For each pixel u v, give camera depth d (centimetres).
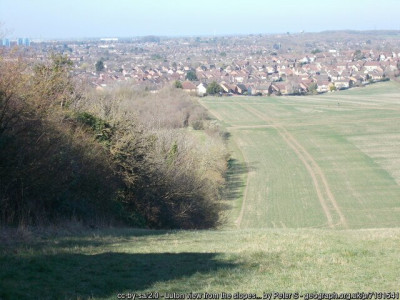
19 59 1661
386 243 1361
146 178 2342
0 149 1449
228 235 1599
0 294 787
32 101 1600
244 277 1002
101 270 998
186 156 2883
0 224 1373
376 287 938
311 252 1233
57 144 1675
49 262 1010
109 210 1995
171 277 981
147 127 2559
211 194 3095
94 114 2230
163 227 2447
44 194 1587
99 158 1964
